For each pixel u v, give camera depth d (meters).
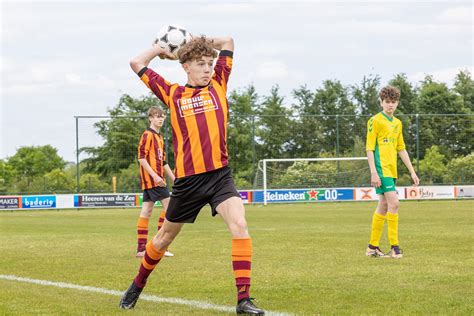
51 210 42.75
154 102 67.62
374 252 11.68
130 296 7.07
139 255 12.41
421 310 6.65
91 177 45.47
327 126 49.66
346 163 46.88
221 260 11.46
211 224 23.47
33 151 92.75
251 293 7.84
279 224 21.94
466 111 73.75
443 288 8.00
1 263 11.46
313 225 21.11
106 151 49.12
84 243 15.55
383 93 11.49
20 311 6.98
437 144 47.97
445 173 47.31
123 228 22.02
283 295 7.67
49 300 7.64
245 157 51.22
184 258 11.79
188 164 6.60
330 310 6.74
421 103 73.12
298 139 50.31
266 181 45.94
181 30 8.07
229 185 6.66
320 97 75.25
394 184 11.49
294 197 44.75
